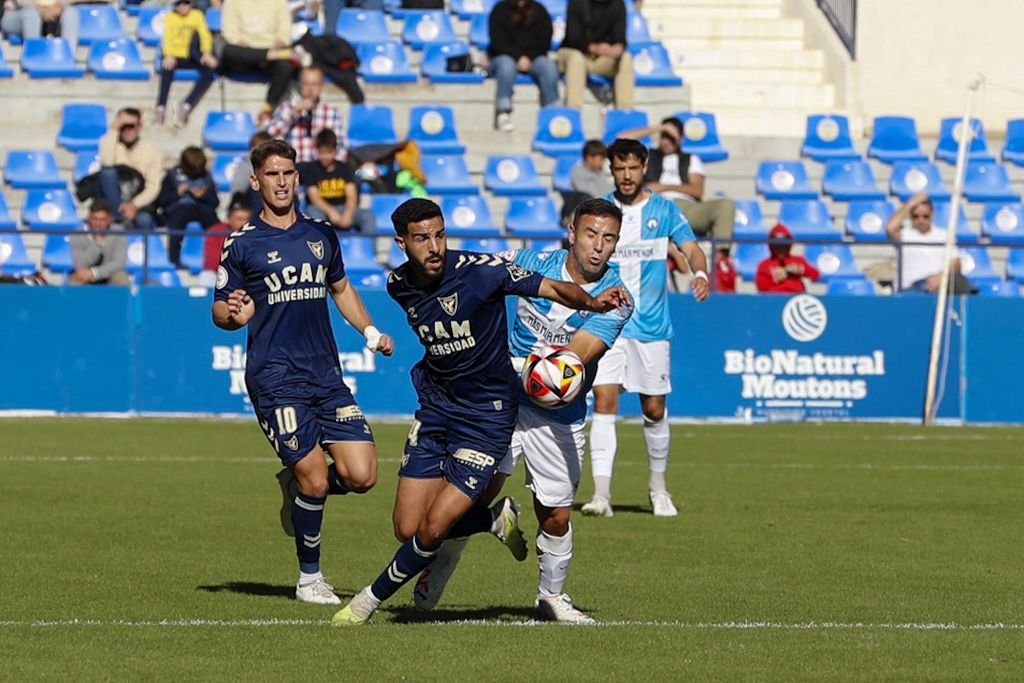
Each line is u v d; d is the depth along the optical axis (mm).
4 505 33688
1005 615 22469
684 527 31906
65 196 65500
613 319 21953
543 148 71750
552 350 21109
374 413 55844
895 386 57844
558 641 19984
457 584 24984
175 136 70062
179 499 35094
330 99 71250
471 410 20578
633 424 56000
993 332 58000
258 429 51906
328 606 22500
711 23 86062
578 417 21422
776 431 54219
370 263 60656
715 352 57094
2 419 54188
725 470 42781
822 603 23297
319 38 70625
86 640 19719
